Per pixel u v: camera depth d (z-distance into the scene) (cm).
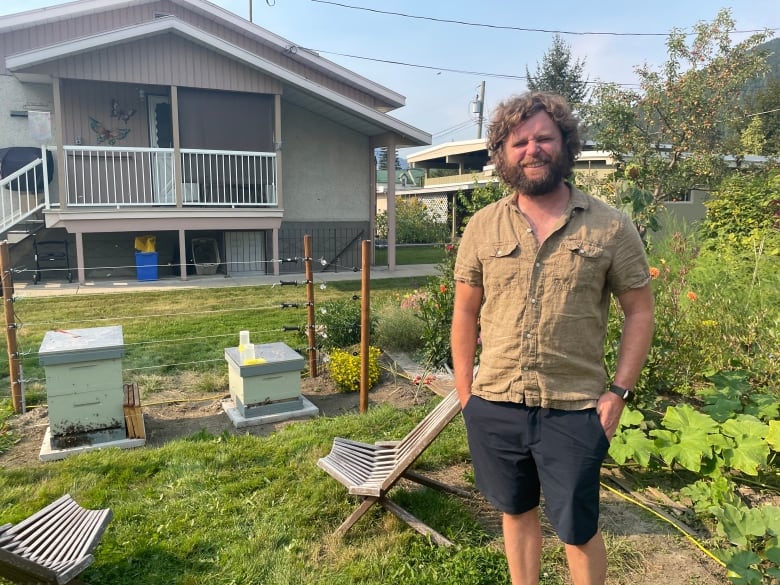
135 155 1101
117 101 1221
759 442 339
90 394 432
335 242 1416
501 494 219
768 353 454
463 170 2931
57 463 397
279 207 1204
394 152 1327
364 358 495
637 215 495
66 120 1195
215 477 371
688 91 1177
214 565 286
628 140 1227
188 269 1265
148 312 851
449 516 321
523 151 200
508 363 207
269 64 1140
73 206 1075
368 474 329
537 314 201
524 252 204
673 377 436
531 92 211
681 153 1255
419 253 1808
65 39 1226
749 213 1035
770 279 609
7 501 349
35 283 1080
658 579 272
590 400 201
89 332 466
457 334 231
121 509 333
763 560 279
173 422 491
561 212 204
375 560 286
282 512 329
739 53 1186
